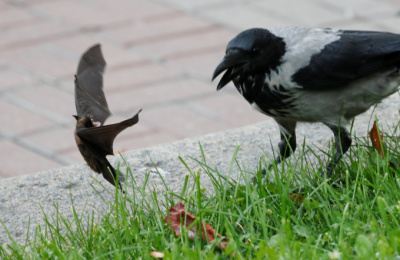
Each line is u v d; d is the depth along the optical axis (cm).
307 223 662
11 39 1414
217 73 724
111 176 673
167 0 1566
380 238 588
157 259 606
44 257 626
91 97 661
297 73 723
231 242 584
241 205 692
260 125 915
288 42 727
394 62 744
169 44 1386
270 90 741
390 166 761
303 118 763
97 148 652
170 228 646
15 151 1099
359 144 810
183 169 815
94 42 1391
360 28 1394
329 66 725
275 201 680
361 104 764
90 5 1549
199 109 1195
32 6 1547
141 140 1110
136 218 665
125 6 1544
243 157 836
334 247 610
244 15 1484
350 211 661
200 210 638
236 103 1211
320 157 820
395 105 937
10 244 690
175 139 1112
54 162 1072
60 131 1146
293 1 1537
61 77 1288
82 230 693
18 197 769
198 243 609
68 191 778
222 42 1385
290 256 559
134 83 1265
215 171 716
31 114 1189
